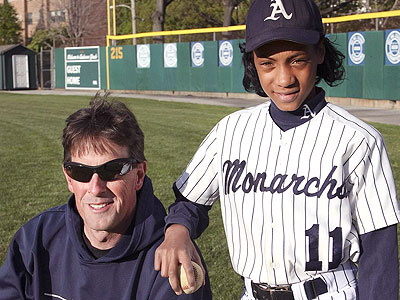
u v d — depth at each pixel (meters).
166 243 1.77
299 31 1.84
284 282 2.01
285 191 1.98
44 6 52.09
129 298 1.84
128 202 1.82
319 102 2.01
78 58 27.83
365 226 1.98
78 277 1.89
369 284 1.96
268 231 2.01
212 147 2.19
